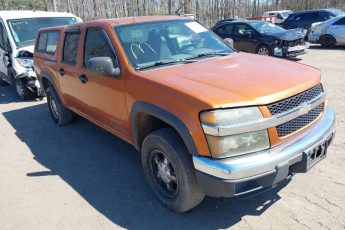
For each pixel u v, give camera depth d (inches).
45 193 161.5
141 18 175.8
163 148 129.4
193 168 123.3
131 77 143.7
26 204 153.3
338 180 150.3
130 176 171.5
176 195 133.1
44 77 250.8
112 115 166.7
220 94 114.0
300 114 121.0
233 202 142.0
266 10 1811.0
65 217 141.9
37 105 323.6
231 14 1668.3
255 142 112.1
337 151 175.9
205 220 132.9
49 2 1290.6
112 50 157.9
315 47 609.3
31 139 233.8
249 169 108.9
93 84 175.2
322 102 136.3
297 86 122.5
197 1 1395.2
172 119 121.6
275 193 144.5
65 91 220.2
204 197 138.3
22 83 331.9
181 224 131.8
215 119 109.0
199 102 112.7
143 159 144.8
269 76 128.7
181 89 121.0
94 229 133.0
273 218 129.6
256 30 477.7
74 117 253.9
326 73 365.4
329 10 693.3
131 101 144.6
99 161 191.0
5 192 164.9
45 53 246.7
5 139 237.9
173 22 179.0
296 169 121.4
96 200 152.5
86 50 182.9
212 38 184.4
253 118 110.4
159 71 142.7
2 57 359.6
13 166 193.3
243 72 133.7
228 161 110.3
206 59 159.0
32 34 350.0
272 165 111.7
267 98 113.0
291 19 726.5
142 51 155.8
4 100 355.6
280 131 116.5
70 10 1402.6
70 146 215.6
